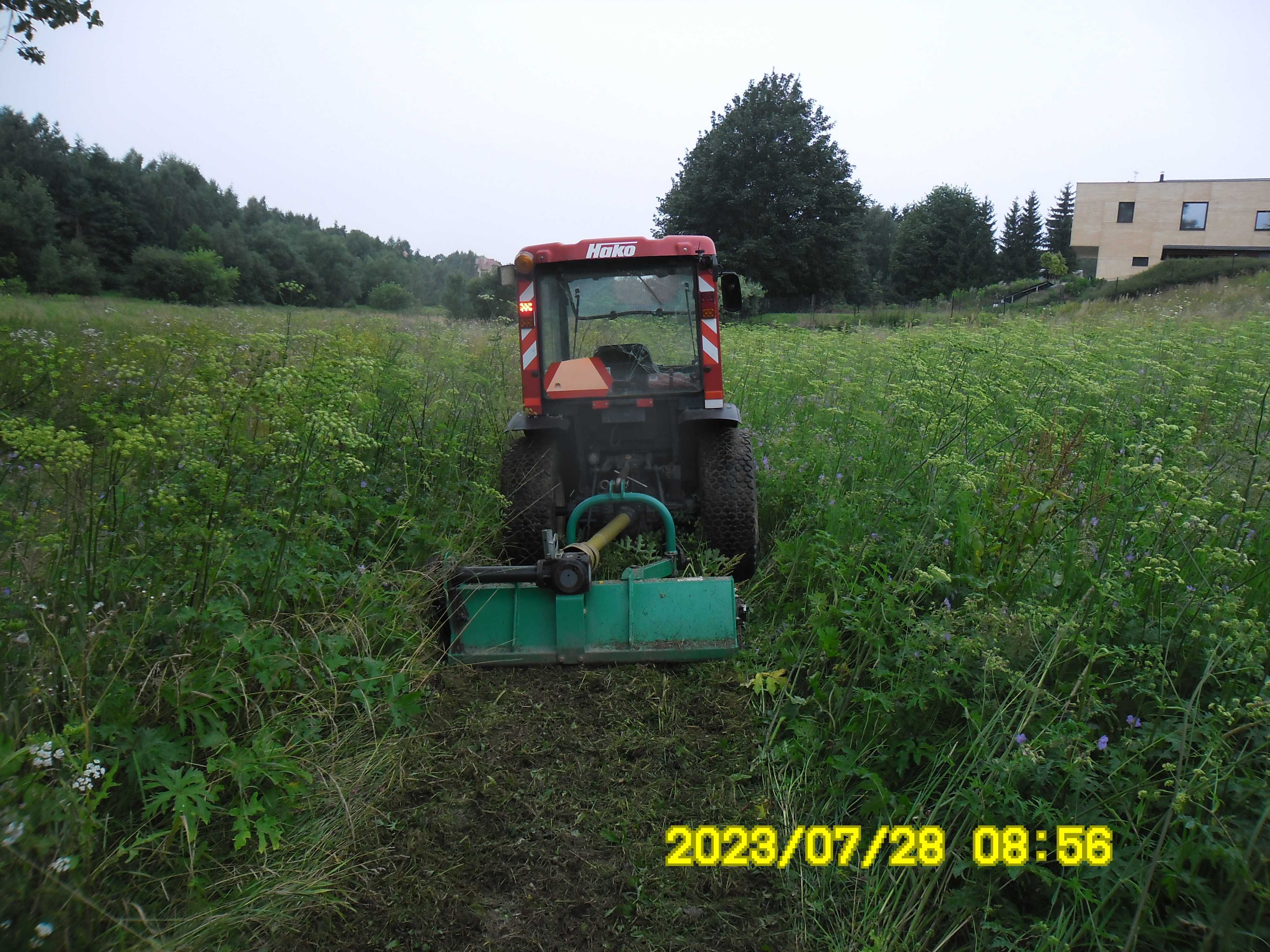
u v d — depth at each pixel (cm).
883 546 438
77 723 273
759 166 4322
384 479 543
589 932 261
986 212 6831
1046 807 262
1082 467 538
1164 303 1855
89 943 229
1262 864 230
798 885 278
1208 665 271
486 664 409
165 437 364
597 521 540
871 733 329
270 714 334
